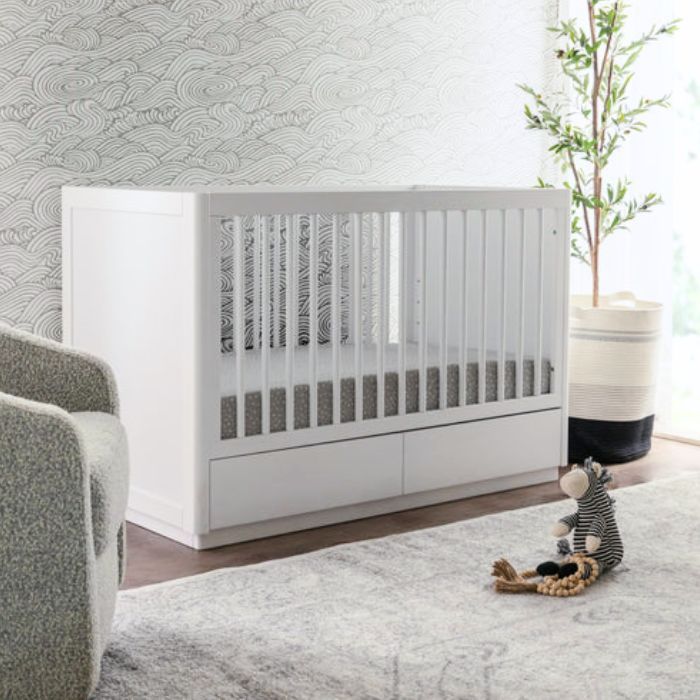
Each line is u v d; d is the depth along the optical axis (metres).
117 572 2.59
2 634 2.15
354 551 3.32
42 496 2.15
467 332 4.19
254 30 4.27
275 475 3.50
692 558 3.27
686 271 5.00
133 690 2.41
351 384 3.69
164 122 4.09
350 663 2.55
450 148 4.90
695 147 4.87
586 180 5.14
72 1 3.85
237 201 3.32
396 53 4.68
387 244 4.30
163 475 3.47
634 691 2.42
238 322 3.38
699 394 5.08
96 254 3.67
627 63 4.52
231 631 2.73
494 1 4.95
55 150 3.87
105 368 2.72
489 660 2.57
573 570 3.06
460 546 3.37
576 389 4.47
